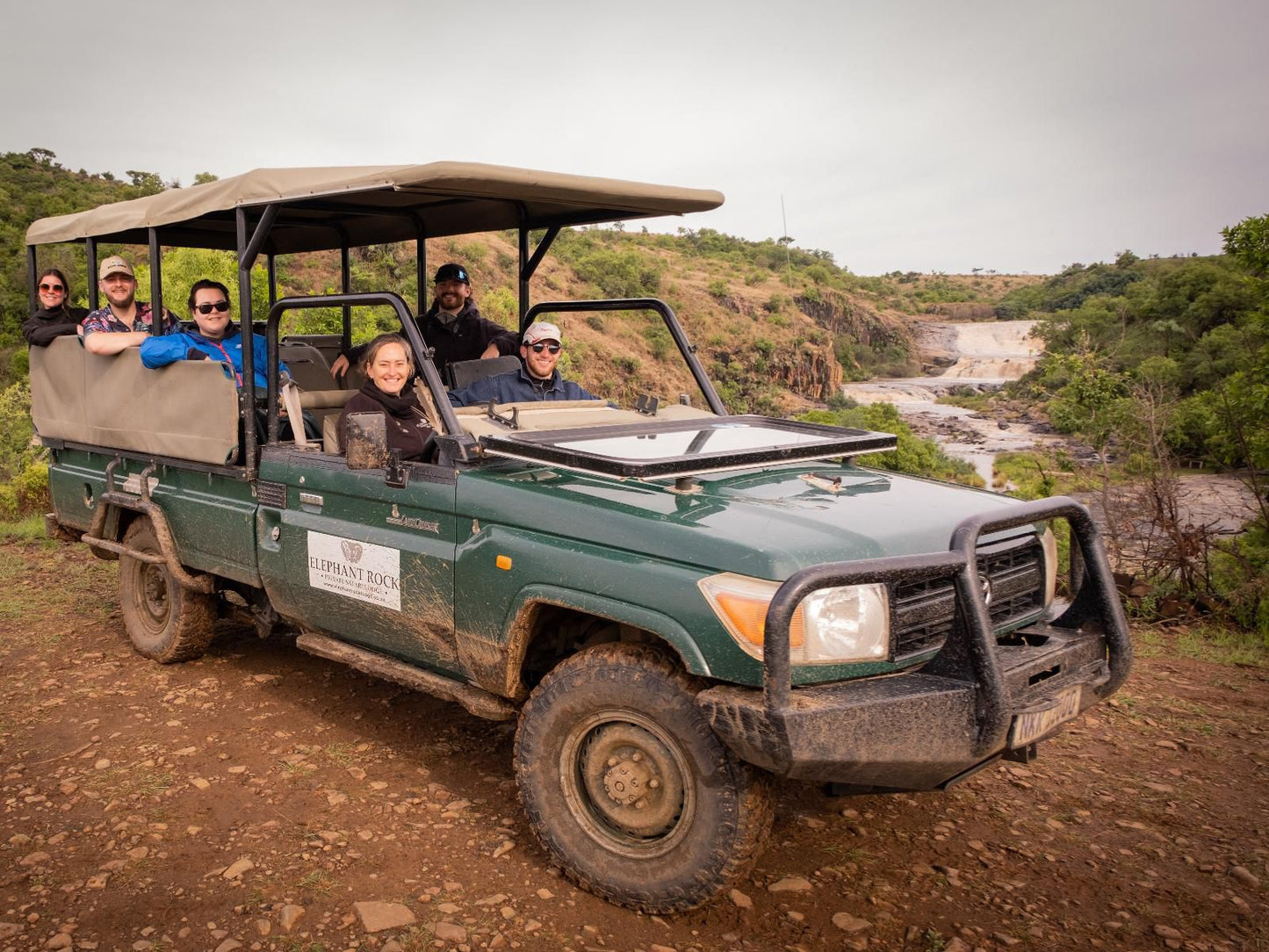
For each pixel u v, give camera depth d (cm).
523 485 336
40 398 586
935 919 304
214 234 599
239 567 457
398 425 392
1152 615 679
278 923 290
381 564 379
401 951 278
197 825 352
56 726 445
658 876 294
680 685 287
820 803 386
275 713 464
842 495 340
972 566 272
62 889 308
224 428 441
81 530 582
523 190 383
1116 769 422
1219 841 359
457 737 439
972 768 292
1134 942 293
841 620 274
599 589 301
